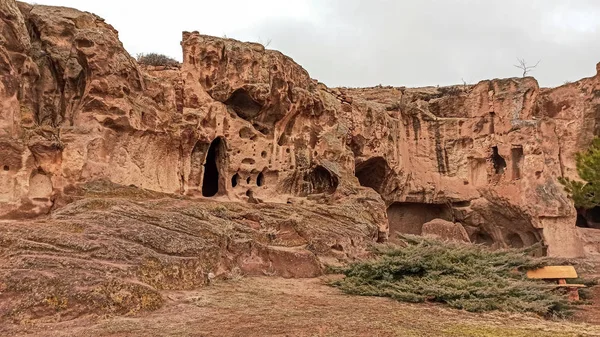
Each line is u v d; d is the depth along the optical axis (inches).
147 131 733.9
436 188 1395.2
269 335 320.8
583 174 912.9
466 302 453.1
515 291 495.2
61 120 681.6
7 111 570.3
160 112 775.1
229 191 933.8
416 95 1541.6
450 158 1400.1
